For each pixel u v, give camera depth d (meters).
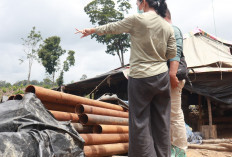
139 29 2.28
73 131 2.47
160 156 2.23
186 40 11.41
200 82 9.16
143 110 2.20
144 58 2.24
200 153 4.93
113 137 3.54
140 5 2.53
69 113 3.10
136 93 2.21
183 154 3.05
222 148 5.06
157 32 2.27
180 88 3.11
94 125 3.41
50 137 2.11
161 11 2.45
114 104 4.93
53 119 2.41
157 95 2.25
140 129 2.15
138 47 2.28
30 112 2.17
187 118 10.98
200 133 8.17
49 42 63.62
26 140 1.87
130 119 2.24
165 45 2.32
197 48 10.82
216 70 8.96
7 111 2.12
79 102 3.40
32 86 2.65
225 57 10.27
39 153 1.88
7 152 1.70
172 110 3.09
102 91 12.41
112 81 11.36
